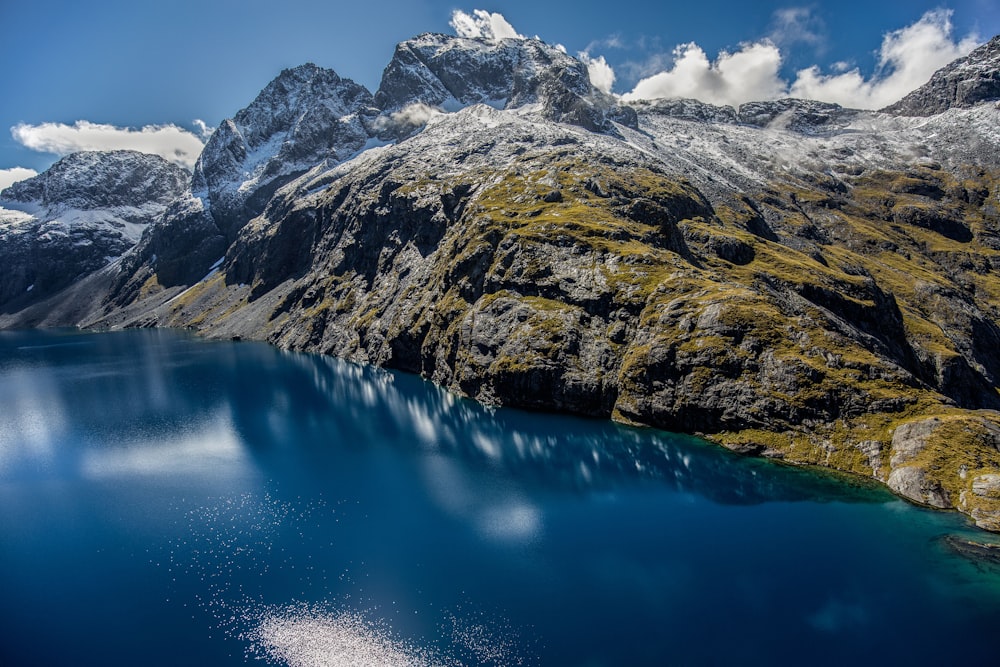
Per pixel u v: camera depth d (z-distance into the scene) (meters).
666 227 151.50
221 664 46.47
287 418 121.19
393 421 116.19
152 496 79.81
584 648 47.66
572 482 82.56
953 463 74.94
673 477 83.25
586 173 187.75
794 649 47.69
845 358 95.62
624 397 108.62
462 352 135.75
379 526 69.50
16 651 48.16
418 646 48.09
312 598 54.72
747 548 63.59
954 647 47.97
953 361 147.38
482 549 63.94
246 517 72.81
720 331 104.12
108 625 51.41
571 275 132.50
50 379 177.75
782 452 87.69
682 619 51.53
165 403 138.25
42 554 64.31
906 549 62.59
